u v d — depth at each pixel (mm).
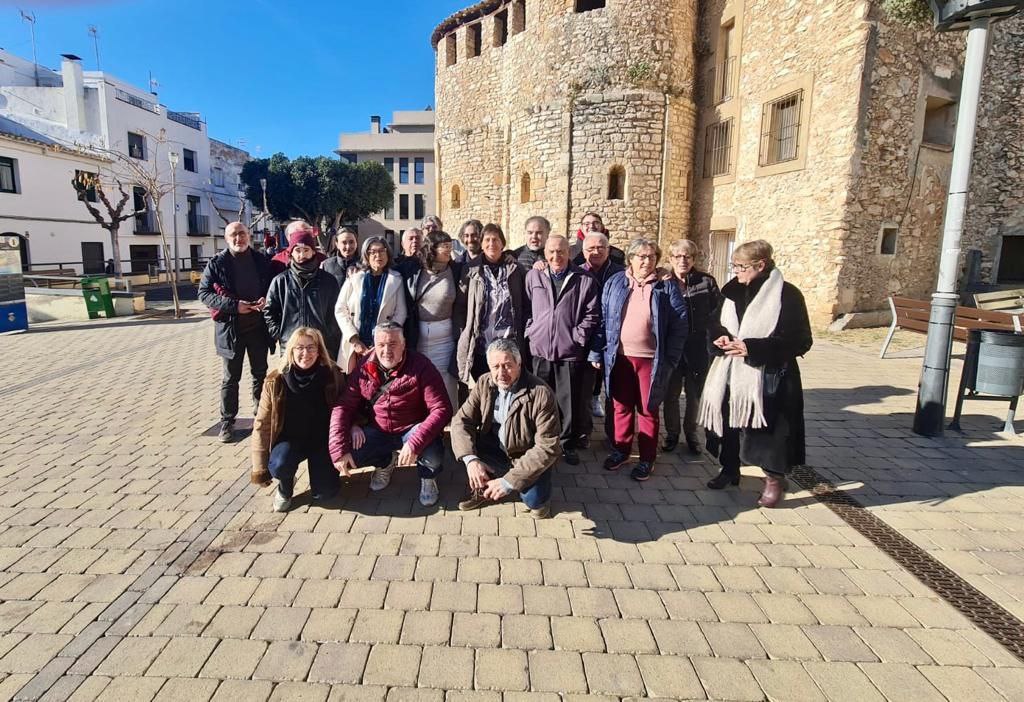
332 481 3629
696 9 15156
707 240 15125
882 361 8078
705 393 3812
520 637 2420
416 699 2086
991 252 12125
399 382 3604
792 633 2463
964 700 2098
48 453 4527
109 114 26469
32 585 2744
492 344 3336
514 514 3545
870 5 9906
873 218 10727
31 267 20953
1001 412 5645
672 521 3475
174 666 2229
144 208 28578
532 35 16188
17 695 2068
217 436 4949
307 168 33781
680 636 2438
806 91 11242
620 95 14789
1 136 20734
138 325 12672
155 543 3146
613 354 4066
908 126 10672
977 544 3215
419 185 45062
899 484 3994
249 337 4816
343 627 2465
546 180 16109
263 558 3004
